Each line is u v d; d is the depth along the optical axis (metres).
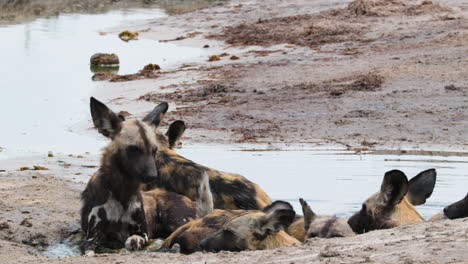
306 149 45.44
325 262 18.55
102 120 27.56
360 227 26.22
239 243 23.98
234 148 45.97
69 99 63.44
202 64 81.75
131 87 68.69
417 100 57.50
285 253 20.67
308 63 77.31
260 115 55.44
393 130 49.91
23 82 70.94
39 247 27.97
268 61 80.62
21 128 52.41
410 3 106.75
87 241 27.67
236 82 68.69
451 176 37.47
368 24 98.94
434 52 75.94
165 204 29.72
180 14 135.25
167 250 25.58
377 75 65.44
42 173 40.41
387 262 17.86
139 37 109.81
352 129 50.53
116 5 159.25
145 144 27.28
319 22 102.75
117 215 27.97
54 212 32.16
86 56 89.38
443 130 49.50
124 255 22.77
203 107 58.78
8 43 97.75
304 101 59.44
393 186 25.33
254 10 129.25
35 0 155.00
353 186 35.56
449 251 18.31
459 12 100.88
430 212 31.14
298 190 34.88
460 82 61.97
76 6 152.38
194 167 30.66
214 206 30.20
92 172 40.88
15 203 33.25
